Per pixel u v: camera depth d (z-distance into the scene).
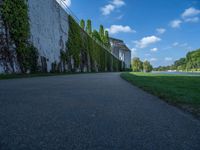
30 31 21.44
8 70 17.14
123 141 2.52
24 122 3.27
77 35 39.09
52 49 27.81
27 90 7.37
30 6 21.81
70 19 36.12
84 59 43.62
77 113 3.95
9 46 17.48
